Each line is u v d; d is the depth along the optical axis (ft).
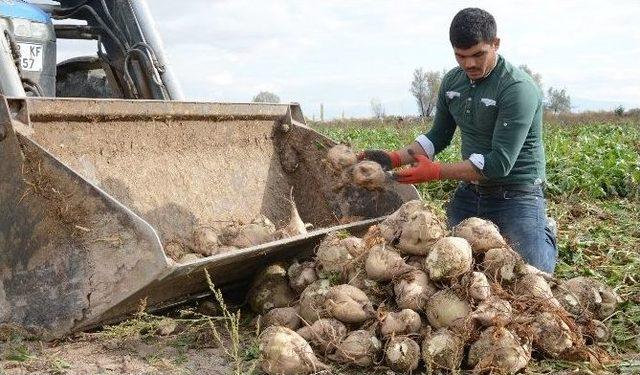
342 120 122.72
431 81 159.94
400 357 11.43
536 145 16.44
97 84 20.24
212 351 12.46
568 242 19.52
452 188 28.25
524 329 11.62
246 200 16.96
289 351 11.25
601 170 30.32
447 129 17.62
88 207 11.89
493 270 12.50
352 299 12.14
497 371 11.37
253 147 17.65
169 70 19.13
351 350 11.65
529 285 12.41
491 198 16.65
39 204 12.21
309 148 17.92
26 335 12.52
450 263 11.92
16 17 16.58
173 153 15.84
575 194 28.55
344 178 16.42
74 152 13.84
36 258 12.35
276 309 13.07
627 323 13.85
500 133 15.40
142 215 14.67
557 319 12.05
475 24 15.12
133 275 11.65
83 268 12.02
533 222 16.24
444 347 11.37
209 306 13.99
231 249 14.10
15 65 15.93
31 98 12.76
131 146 14.99
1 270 12.64
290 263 14.48
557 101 199.52
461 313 11.62
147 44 18.90
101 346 12.35
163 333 12.87
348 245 13.15
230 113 16.78
